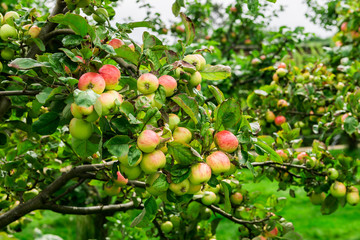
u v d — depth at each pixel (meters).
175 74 1.30
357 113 2.75
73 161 2.40
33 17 1.68
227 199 1.30
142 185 2.23
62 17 1.20
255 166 2.55
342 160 2.61
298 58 5.92
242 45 6.59
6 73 1.77
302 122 3.68
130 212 3.62
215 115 1.33
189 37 1.38
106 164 1.93
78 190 3.01
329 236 5.26
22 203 2.12
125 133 1.16
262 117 3.52
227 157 1.26
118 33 1.52
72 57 1.15
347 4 4.95
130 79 1.25
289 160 2.57
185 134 1.25
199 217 2.71
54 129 1.39
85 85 1.11
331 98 3.61
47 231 5.39
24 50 1.70
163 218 2.76
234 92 4.71
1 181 2.08
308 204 6.66
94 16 1.61
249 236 2.55
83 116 1.14
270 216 2.48
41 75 1.64
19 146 2.22
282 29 4.64
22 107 1.93
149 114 1.11
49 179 2.28
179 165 1.20
